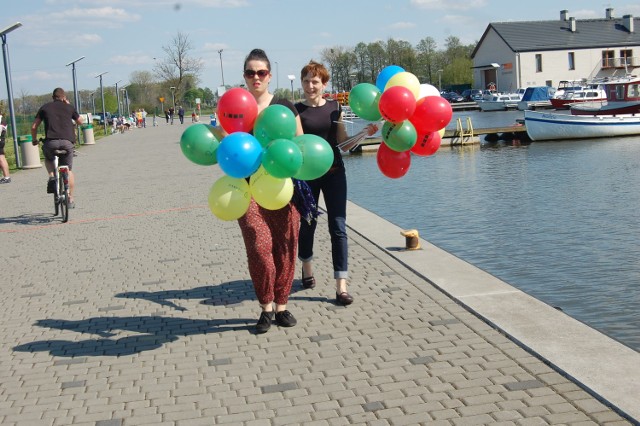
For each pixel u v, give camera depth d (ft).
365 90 19.92
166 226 36.32
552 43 259.39
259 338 18.19
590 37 262.67
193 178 59.62
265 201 17.35
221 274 25.26
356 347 17.04
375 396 14.23
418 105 19.63
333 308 20.27
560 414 12.92
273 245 18.66
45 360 17.44
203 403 14.44
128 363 16.98
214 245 30.63
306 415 13.61
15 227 38.75
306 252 22.09
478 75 279.08
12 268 28.30
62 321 20.66
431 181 62.54
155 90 346.33
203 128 17.63
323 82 20.22
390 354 16.44
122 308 21.65
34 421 13.98
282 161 16.47
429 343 16.97
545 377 14.55
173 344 18.15
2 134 63.62
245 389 15.02
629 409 12.76
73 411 14.39
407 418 13.17
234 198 17.13
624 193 50.01
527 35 263.08
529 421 12.73
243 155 16.60
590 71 260.42
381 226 32.12
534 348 15.97
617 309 24.27
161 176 62.80
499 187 56.49
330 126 20.24
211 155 17.54
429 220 42.83
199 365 16.57
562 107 202.69
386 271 24.02
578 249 33.09
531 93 225.56
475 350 16.33
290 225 18.63
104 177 64.80
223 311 20.75
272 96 19.02
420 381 14.79
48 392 15.43
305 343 17.58
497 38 265.34
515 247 34.27
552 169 68.74
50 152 41.24
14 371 16.76
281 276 18.80
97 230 36.35
